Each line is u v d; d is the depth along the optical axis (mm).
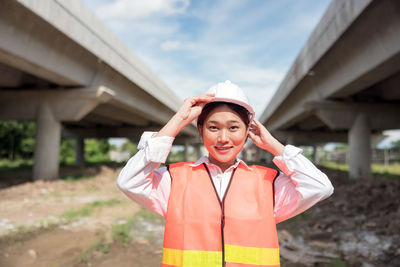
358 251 4789
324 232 5633
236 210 1327
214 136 1371
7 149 32875
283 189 1419
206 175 1440
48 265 3988
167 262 1317
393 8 8156
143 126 30141
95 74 14398
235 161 1533
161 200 1456
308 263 4211
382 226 6172
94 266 3998
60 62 11648
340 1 10117
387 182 9656
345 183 13484
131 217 6855
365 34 9891
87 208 7812
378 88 15438
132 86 17906
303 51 15109
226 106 1356
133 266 4035
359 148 15750
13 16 8672
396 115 16047
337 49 11828
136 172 1287
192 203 1358
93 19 12062
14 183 13000
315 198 1287
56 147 14469
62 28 10078
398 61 9547
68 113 14055
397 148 36438
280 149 1389
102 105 20578
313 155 45344
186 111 1319
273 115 30562
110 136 30719
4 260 4098
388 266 4141
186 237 1307
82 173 17422
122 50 14883
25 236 5215
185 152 44438
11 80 13781
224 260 1258
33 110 14305
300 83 17906
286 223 6691
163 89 22328
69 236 5270
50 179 14086
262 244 1291
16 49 9344
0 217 6812
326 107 15922
